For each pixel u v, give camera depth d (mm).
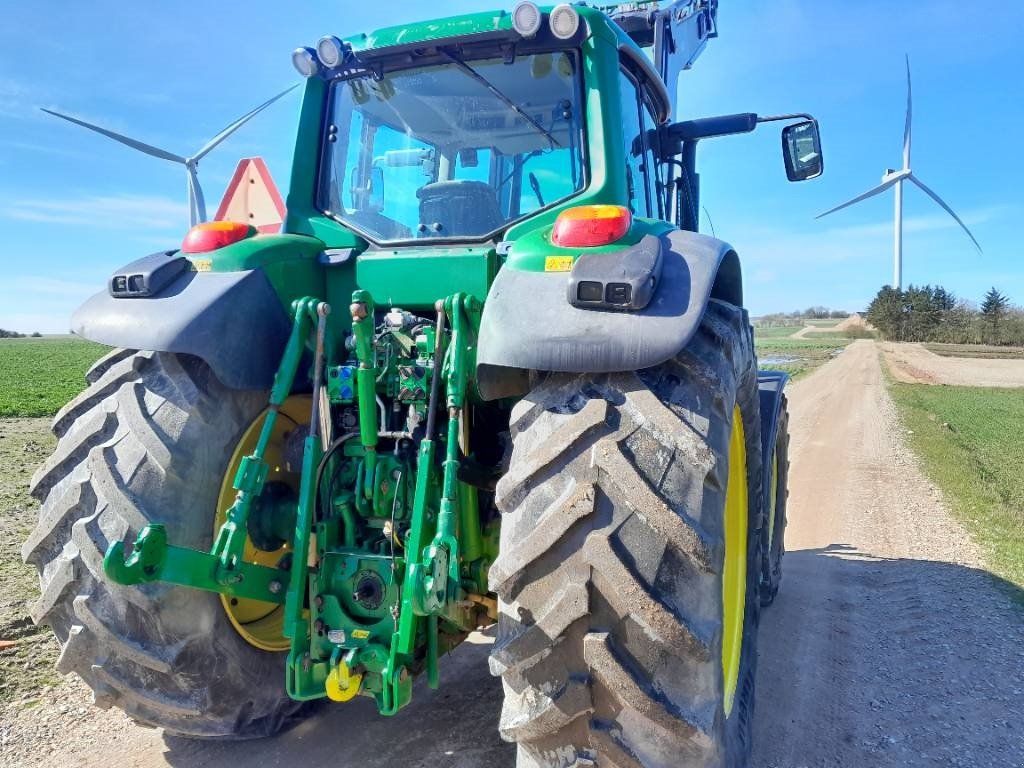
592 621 2000
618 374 2248
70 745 3182
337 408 2865
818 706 3637
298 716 3402
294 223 3398
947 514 7719
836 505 8156
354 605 2688
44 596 2643
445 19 3215
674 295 2254
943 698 3713
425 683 3820
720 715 2072
